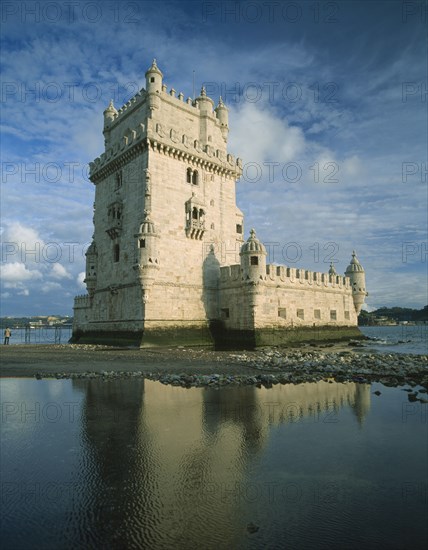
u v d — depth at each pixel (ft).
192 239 144.05
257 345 130.72
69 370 72.13
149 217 130.93
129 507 22.08
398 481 25.59
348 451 30.89
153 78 141.59
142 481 25.48
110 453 30.48
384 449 31.32
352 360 86.58
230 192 161.89
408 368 72.54
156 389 54.03
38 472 26.91
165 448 31.58
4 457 29.60
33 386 56.75
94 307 162.09
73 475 26.35
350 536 19.34
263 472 26.94
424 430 36.29
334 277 177.27
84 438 34.01
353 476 26.35
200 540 18.97
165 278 133.28
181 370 71.05
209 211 151.74
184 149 143.13
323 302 167.32
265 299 137.28
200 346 137.59
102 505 22.31
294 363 79.87
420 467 27.94
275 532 19.69
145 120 142.61
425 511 21.84
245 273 135.95
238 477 26.16
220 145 165.07
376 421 38.91
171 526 20.21
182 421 38.83
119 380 61.21
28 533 19.48
